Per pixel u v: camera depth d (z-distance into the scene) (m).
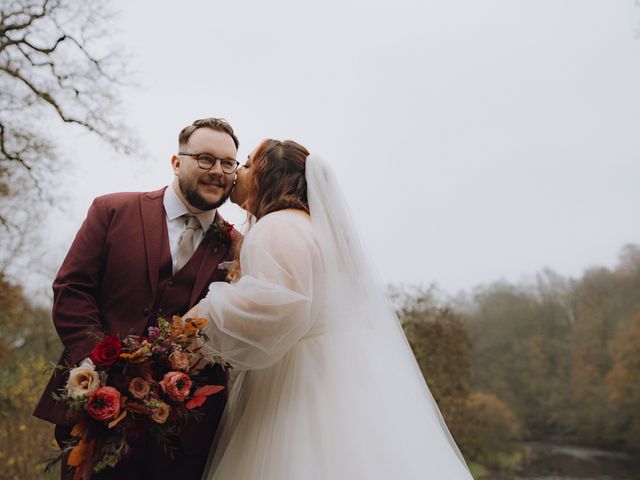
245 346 2.01
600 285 30.16
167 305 2.40
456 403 9.84
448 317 9.27
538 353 28.78
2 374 9.86
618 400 25.97
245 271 2.21
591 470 21.55
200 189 2.45
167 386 1.89
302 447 1.93
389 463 1.88
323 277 2.19
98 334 2.25
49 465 1.89
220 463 2.14
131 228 2.46
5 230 10.63
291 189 2.39
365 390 2.06
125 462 2.22
